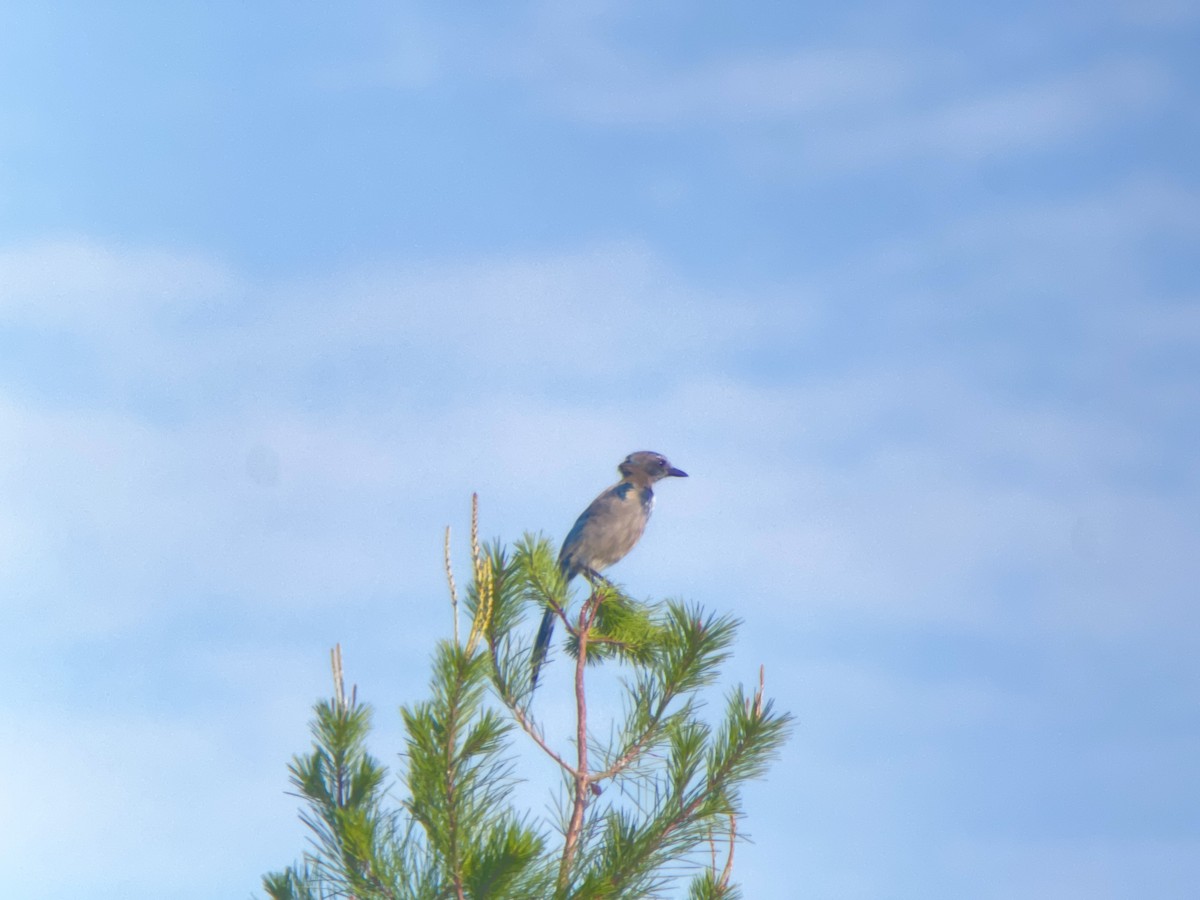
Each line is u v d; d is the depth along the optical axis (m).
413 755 8.88
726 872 9.55
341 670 9.32
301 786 9.10
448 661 9.02
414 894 8.64
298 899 8.77
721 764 9.51
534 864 8.72
